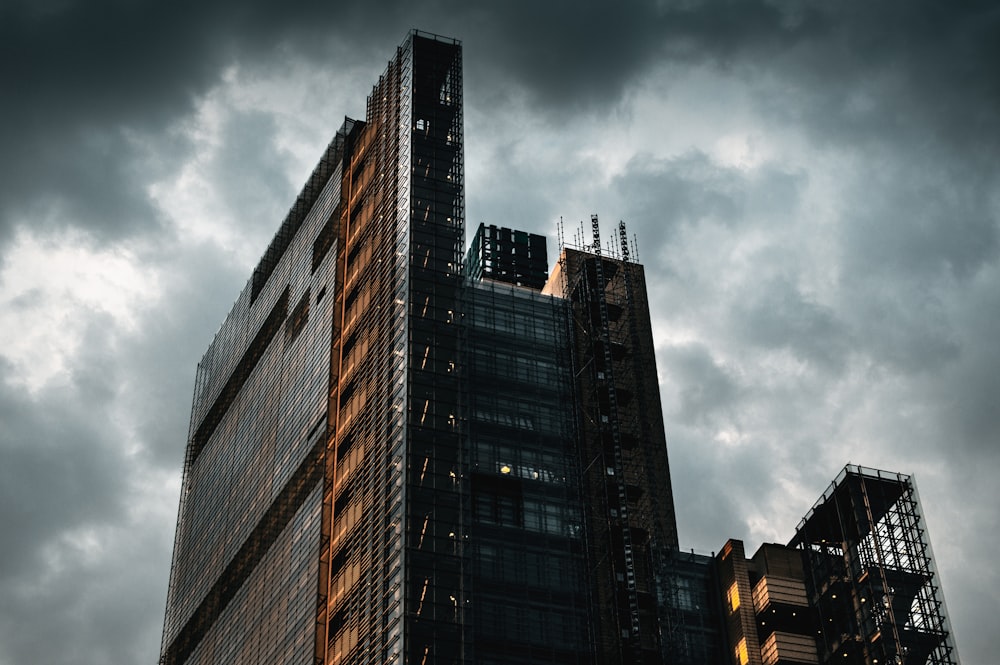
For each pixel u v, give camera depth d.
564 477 172.75
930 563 167.25
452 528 155.50
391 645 147.12
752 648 164.75
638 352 194.25
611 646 159.62
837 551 171.88
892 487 174.25
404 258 179.12
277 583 184.50
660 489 181.50
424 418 163.62
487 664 151.38
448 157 192.75
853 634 163.62
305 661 164.88
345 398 184.62
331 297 199.88
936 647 160.62
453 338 173.25
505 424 174.50
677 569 173.50
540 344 185.62
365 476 168.75
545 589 160.50
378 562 156.75
